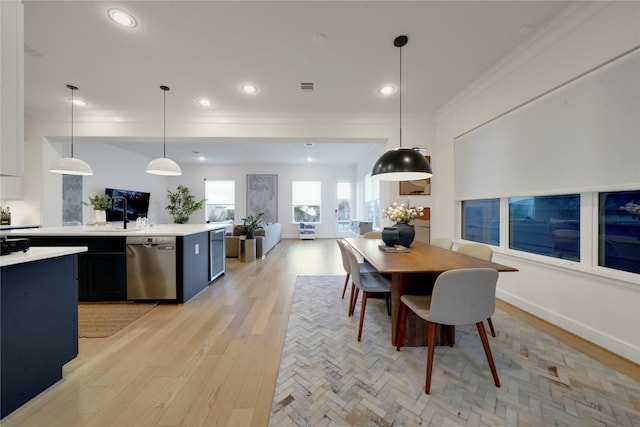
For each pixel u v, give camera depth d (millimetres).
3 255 1311
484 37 2234
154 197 7777
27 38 2203
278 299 2979
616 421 1236
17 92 1173
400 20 2025
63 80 2924
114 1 1812
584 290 1977
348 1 1836
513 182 2576
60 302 1539
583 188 1915
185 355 1816
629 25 1628
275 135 3865
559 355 1782
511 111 2594
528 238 2541
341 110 3787
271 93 3250
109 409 1318
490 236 3064
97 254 2779
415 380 1554
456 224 3553
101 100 3424
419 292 2002
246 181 8742
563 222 2184
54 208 3902
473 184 3168
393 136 3924
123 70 2725
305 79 2920
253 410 1318
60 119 3760
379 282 2217
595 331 1894
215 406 1344
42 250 1515
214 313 2566
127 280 2789
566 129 2039
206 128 3836
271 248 6613
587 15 1844
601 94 1796
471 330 2180
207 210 8703
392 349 1903
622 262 1774
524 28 2119
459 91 3238
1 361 1250
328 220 8867
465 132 3299
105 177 5961
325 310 2652
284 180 8789
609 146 1749
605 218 1874
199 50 2395
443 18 2006
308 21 2031
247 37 2219
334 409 1326
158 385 1503
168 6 1864
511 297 2676
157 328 2234
